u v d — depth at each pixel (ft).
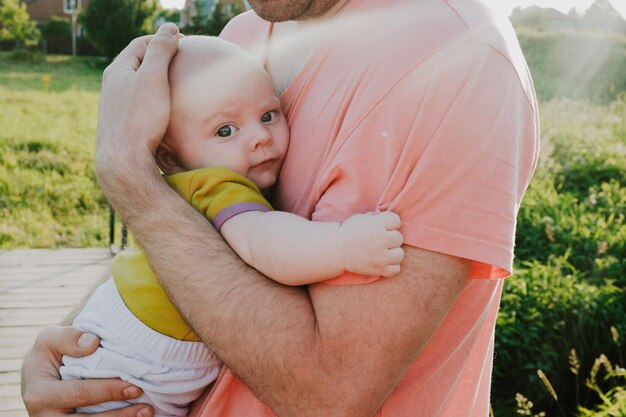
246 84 4.65
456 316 4.21
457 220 3.68
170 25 4.82
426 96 3.73
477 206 3.70
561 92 44.73
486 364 5.02
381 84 3.91
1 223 25.61
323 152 4.29
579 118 32.96
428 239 3.65
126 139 4.42
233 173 4.50
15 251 21.40
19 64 99.66
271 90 4.78
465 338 4.28
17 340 14.57
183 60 4.73
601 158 25.88
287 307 3.84
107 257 21.12
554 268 15.52
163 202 4.25
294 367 3.73
